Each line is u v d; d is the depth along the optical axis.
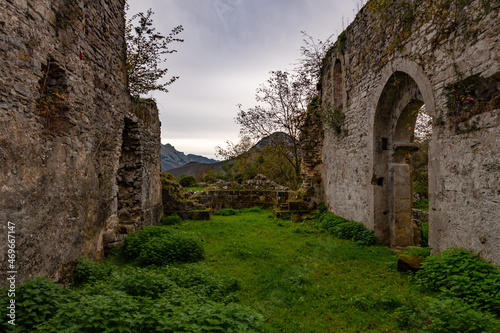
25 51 3.94
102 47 6.50
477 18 4.38
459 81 4.75
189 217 12.12
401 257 5.48
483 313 3.29
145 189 9.70
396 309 3.81
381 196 8.08
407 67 6.26
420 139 13.81
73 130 5.16
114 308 2.73
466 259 4.33
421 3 5.86
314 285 4.87
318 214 11.84
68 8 4.98
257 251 6.89
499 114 4.11
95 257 5.98
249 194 16.64
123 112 7.89
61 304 2.86
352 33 9.60
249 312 3.18
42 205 4.23
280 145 17.53
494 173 4.17
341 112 10.62
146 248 6.18
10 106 3.66
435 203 5.41
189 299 3.45
